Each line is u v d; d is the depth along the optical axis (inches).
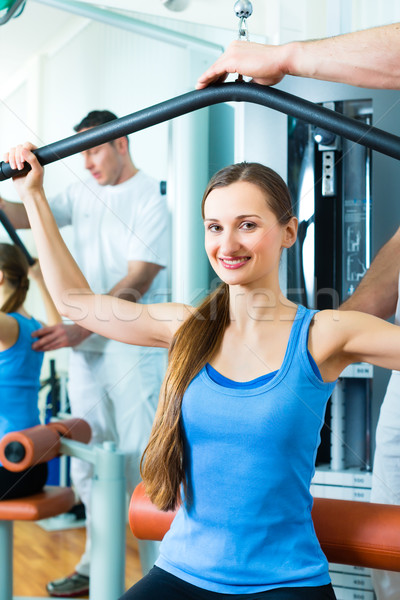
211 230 32.8
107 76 107.2
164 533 36.0
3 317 66.2
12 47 113.7
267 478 30.8
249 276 32.1
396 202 63.2
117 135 36.4
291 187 67.2
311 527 31.9
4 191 92.0
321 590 29.7
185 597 30.3
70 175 102.0
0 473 58.4
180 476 32.5
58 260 39.6
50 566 86.7
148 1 86.8
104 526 60.2
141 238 82.2
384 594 51.1
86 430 67.0
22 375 66.9
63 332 71.9
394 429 50.2
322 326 32.2
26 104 116.5
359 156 64.7
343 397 65.0
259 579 29.9
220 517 31.1
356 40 32.4
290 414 30.9
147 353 81.1
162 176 99.5
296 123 67.0
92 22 108.9
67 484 106.3
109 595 60.1
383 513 34.8
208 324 34.3
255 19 87.4
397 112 62.3
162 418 33.4
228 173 32.6
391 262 53.1
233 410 31.2
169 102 34.7
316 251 66.6
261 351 32.8
